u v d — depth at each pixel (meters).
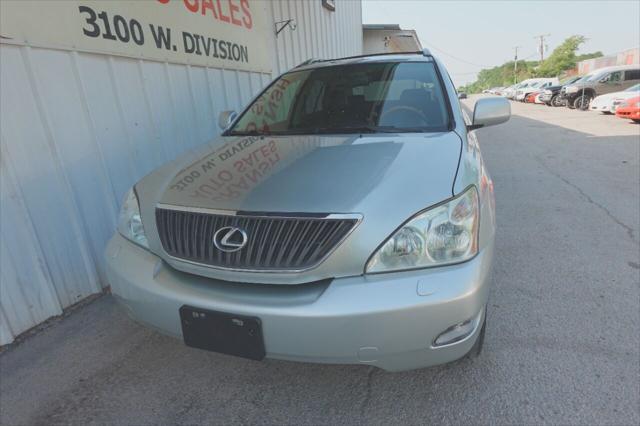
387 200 1.58
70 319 2.64
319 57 8.08
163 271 1.76
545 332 2.33
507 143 9.83
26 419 1.85
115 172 3.14
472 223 1.62
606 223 4.08
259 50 5.34
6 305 2.38
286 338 1.51
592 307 2.57
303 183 1.73
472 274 1.53
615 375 1.97
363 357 1.51
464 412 1.79
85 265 2.88
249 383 2.03
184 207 1.76
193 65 4.03
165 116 3.67
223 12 4.48
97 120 2.95
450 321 1.49
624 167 6.61
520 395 1.87
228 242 1.60
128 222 2.00
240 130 2.83
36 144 2.52
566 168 6.73
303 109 2.76
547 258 3.31
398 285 1.49
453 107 2.47
